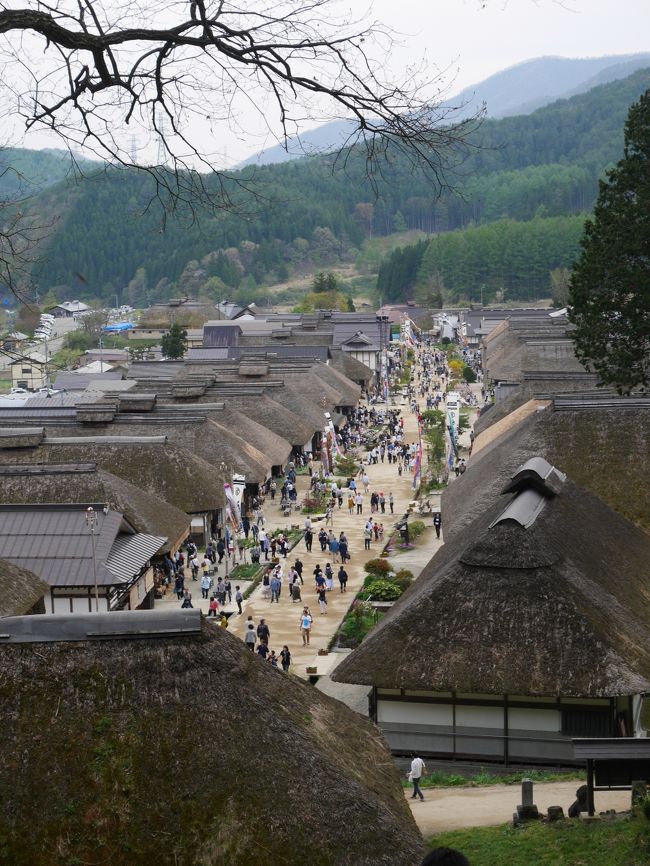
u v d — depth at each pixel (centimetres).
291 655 4416
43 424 7469
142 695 1756
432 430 9919
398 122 1152
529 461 3709
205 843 1623
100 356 14862
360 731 2098
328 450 9038
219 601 5178
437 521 6706
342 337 15212
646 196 3928
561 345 9481
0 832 1628
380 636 2911
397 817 1773
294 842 1630
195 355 13138
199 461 6297
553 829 2102
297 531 6938
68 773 1675
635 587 3288
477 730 2934
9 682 1759
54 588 4300
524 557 2909
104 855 1619
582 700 2859
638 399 4791
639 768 2134
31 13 1070
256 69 1153
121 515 4662
